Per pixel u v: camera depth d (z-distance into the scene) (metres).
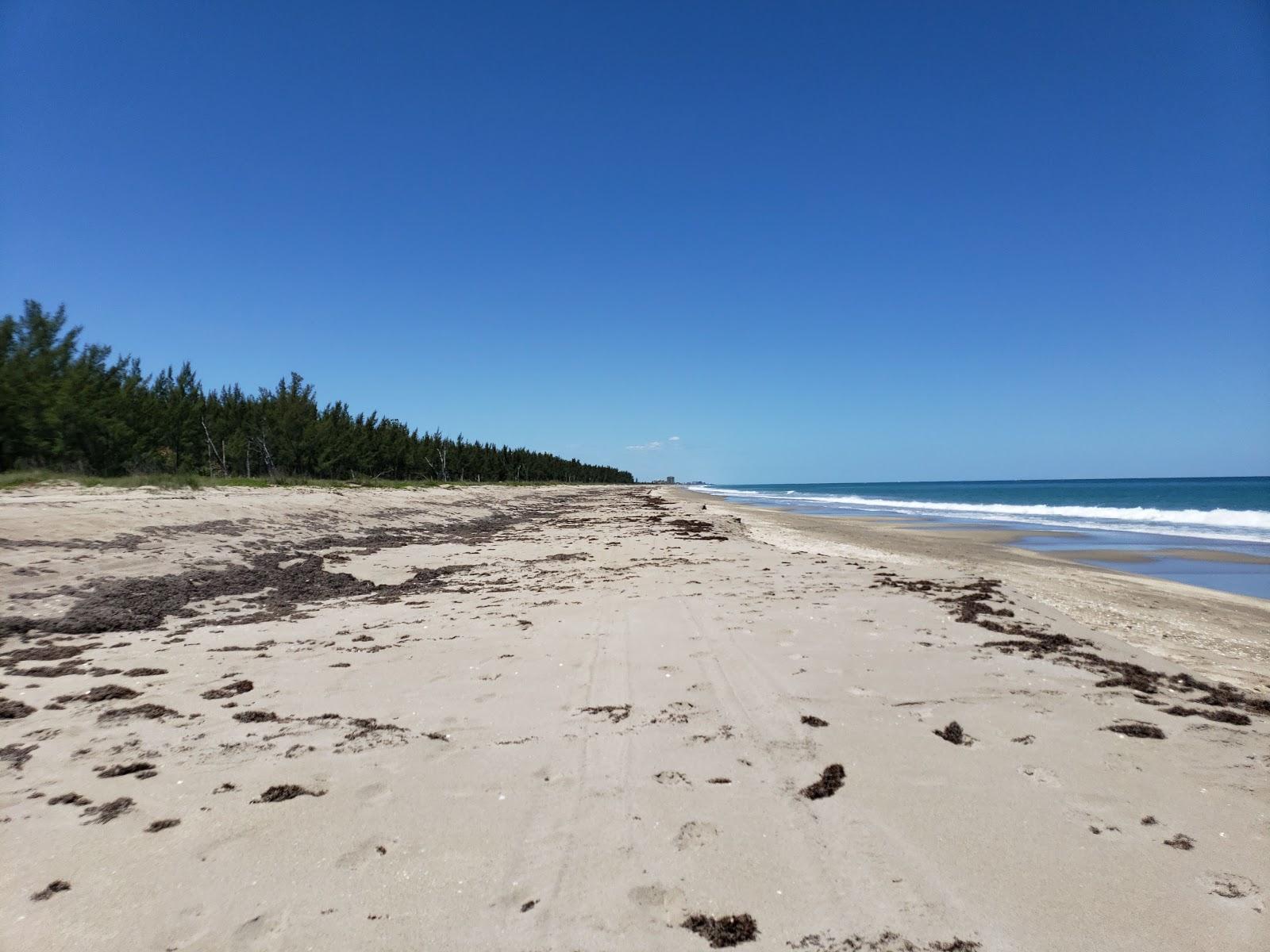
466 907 3.19
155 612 9.98
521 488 87.00
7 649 8.04
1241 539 27.75
